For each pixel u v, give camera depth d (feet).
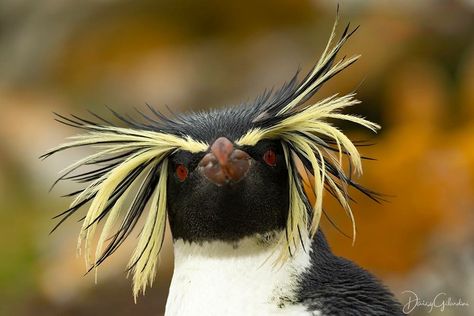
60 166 57.41
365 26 50.37
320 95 47.44
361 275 22.94
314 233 22.18
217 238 23.02
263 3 59.00
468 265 36.42
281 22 58.95
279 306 22.30
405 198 39.86
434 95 45.68
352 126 47.09
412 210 39.55
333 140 26.30
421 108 45.03
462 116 45.01
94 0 63.57
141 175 24.07
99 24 63.41
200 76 56.90
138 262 23.72
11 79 65.26
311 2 57.67
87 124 25.21
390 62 48.03
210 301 22.54
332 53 23.62
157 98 57.11
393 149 42.37
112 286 44.73
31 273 49.03
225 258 23.00
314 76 23.50
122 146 23.82
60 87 63.67
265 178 22.97
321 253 23.25
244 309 22.30
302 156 23.61
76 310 44.57
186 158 23.25
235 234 22.94
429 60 48.24
